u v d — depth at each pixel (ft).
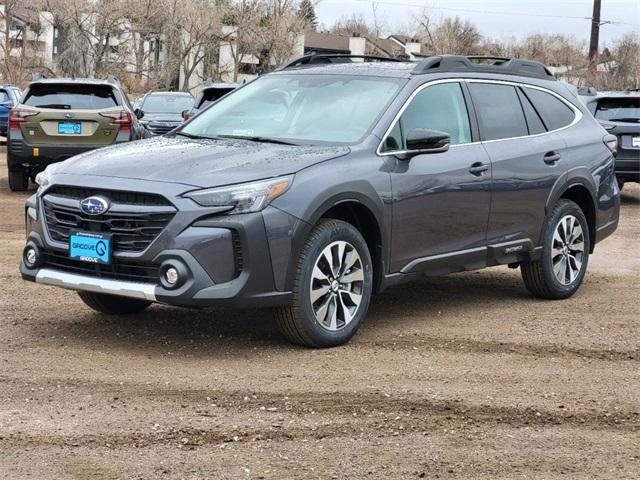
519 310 24.38
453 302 25.21
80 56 218.79
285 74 24.02
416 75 22.57
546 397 17.19
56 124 46.88
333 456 14.02
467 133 23.16
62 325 21.53
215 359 19.01
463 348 20.43
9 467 13.37
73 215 19.19
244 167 19.07
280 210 18.67
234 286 18.31
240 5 230.68
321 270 19.57
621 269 31.14
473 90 23.76
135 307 22.72
